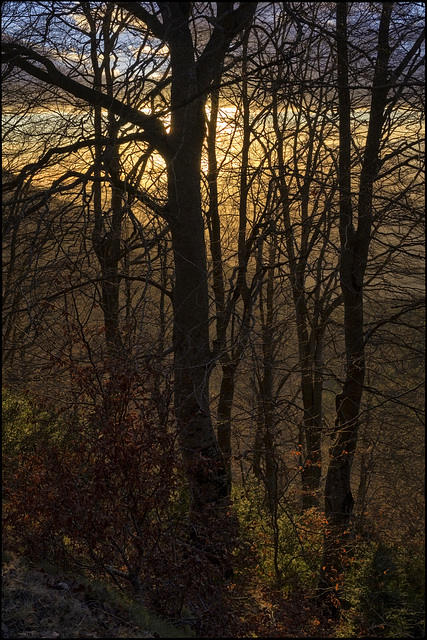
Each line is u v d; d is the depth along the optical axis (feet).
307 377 47.83
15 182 29.37
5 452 28.32
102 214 30.30
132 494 22.36
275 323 39.11
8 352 32.40
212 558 24.58
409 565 38.60
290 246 43.27
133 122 29.32
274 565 32.53
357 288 37.83
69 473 22.68
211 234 45.70
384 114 35.78
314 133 42.04
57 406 29.04
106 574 24.34
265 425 33.42
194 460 24.44
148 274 26.91
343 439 38.86
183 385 32.37
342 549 35.70
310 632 28.27
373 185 36.24
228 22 30.12
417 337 40.73
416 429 51.80
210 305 33.45
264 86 34.17
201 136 33.45
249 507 37.83
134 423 22.93
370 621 32.22
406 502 53.98
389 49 32.50
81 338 25.18
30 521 23.07
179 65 30.89
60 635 16.70
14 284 26.43
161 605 22.38
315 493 42.75
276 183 40.27
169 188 33.65
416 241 36.32
